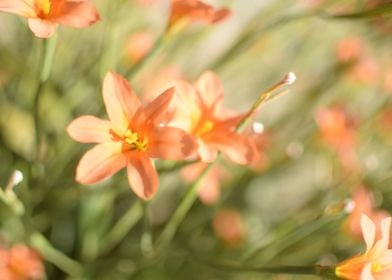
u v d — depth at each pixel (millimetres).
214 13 482
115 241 611
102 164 419
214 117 458
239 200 730
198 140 441
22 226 567
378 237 468
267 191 769
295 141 664
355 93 743
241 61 697
